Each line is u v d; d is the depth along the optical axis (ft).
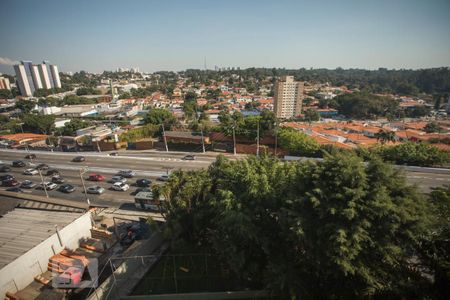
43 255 71.10
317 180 47.93
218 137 204.33
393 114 436.76
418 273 48.06
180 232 69.87
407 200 43.21
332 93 615.57
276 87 426.10
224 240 57.11
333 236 41.37
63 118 355.97
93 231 87.20
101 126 285.84
